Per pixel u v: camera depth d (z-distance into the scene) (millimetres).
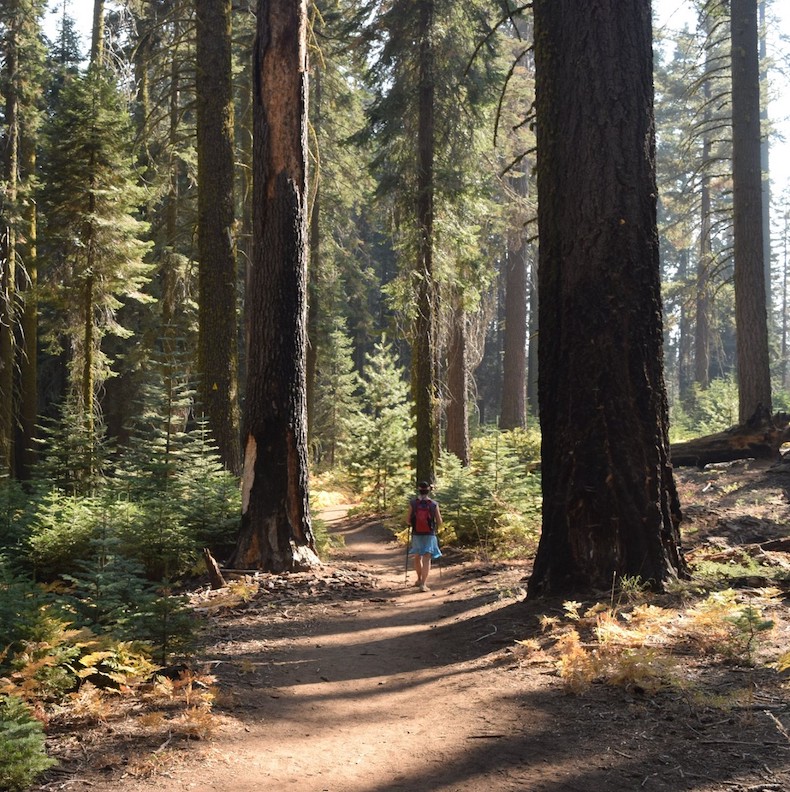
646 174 7992
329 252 29641
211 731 4816
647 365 7828
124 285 18344
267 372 11711
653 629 6137
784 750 3945
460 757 4449
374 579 11672
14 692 4793
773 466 17234
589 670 5461
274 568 11250
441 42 18484
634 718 4648
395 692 6047
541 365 8242
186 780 4113
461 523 14578
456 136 19172
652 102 8164
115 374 20516
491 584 10211
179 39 17219
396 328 19500
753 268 19219
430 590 10812
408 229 18859
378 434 23000
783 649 5543
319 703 5750
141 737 4652
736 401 28922
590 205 7914
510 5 18578
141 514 11250
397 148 19422
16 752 3818
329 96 26094
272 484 11586
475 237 19266
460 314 22156
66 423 14508
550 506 8000
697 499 15766
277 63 11922
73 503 11898
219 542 12133
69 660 5383
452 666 6543
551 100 8273
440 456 21500
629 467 7660
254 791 4035
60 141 17422
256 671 6496
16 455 25078
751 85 19609
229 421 15312
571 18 8164
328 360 36312
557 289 8125
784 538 10648
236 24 23312
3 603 5758
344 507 26250
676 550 7816
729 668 5301
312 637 7988
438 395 20016
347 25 19359
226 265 15516
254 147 12094
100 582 6723
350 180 28359
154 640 6262
